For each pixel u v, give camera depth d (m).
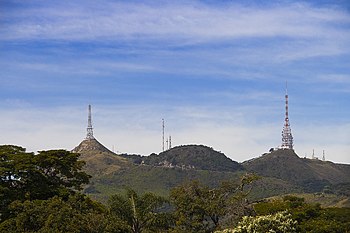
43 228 41.06
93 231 43.69
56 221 41.88
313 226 42.69
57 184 54.19
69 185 55.91
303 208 46.19
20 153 54.22
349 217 44.72
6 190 48.56
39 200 46.53
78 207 48.22
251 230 36.88
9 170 50.88
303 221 44.38
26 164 51.75
